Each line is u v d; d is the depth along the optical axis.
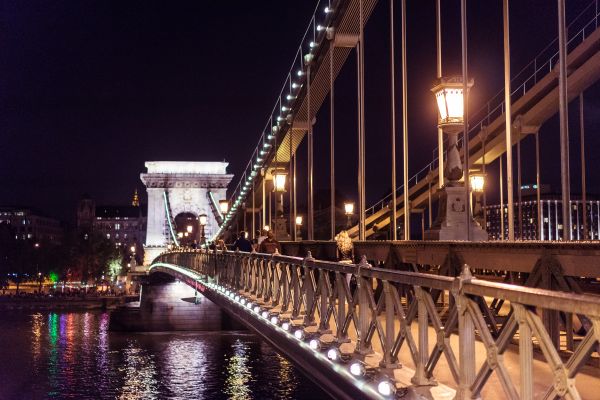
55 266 149.62
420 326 6.35
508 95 15.50
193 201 127.56
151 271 79.12
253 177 53.19
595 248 7.22
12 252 146.00
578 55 25.06
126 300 125.75
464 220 11.55
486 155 35.34
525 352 4.45
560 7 11.23
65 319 93.75
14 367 51.28
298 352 11.73
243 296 18.89
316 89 35.94
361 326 8.36
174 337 69.88
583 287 10.01
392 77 22.25
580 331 9.43
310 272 11.52
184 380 45.38
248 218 65.69
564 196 10.64
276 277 15.19
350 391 8.79
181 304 76.38
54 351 59.97
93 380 46.28
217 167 129.50
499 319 9.62
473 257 9.94
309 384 43.34
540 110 30.05
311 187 31.22
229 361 52.66
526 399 4.43
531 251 8.38
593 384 6.63
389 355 7.34
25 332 76.00
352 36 29.98
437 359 6.05
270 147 46.97
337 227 47.84
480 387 5.14
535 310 4.36
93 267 163.00
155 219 126.62
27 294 133.50
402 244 13.01
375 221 46.25
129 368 50.53
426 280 6.03
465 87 13.62
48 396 41.41
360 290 8.39
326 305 10.37
